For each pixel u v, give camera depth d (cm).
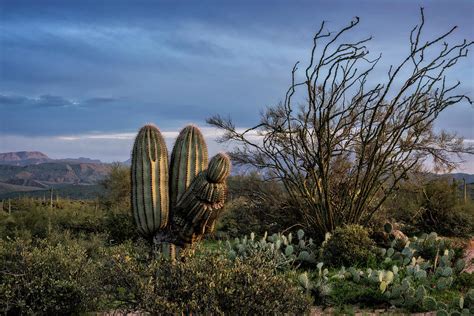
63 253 782
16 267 734
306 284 820
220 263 615
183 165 819
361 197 1321
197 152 829
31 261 745
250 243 1105
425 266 1002
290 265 1044
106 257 650
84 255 848
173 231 805
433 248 1138
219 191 795
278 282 601
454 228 1614
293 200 1394
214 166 782
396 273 912
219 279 577
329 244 1090
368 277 867
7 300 694
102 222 1380
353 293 827
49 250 789
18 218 1403
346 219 1341
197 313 556
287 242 1170
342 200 1367
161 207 805
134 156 814
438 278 962
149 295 569
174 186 817
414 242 1173
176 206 804
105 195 2056
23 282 714
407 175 1426
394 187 1450
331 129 1395
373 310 783
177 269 598
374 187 1398
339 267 1051
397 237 1227
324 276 870
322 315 745
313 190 1391
